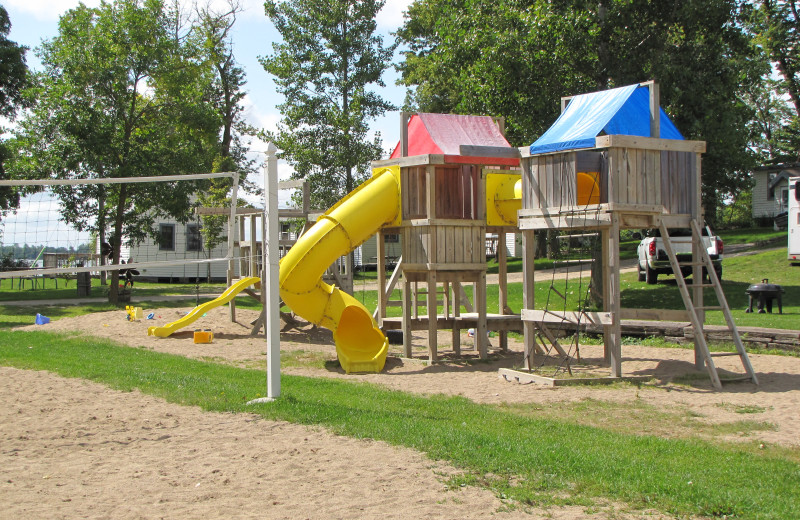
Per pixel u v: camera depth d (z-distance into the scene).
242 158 47.16
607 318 11.58
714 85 21.55
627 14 20.80
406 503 5.18
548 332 13.98
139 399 8.70
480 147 11.94
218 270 39.50
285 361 14.02
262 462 6.13
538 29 20.94
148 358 12.89
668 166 11.74
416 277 14.34
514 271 36.47
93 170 27.00
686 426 8.44
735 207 54.03
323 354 14.98
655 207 11.49
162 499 5.23
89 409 8.14
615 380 11.30
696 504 5.21
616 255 11.30
